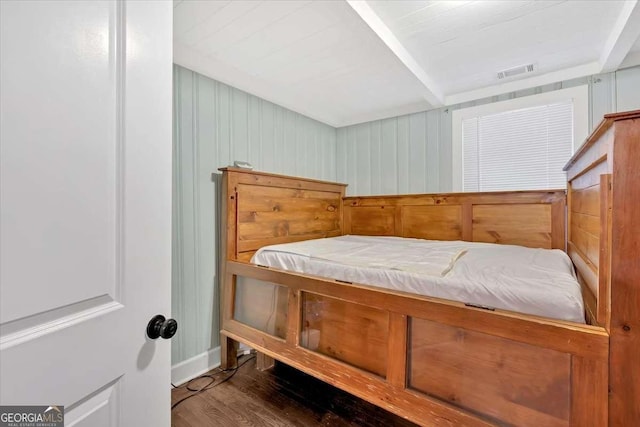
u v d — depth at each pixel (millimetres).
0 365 464
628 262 797
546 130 2381
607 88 2137
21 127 491
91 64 606
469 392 1088
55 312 545
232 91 2324
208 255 2121
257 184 2250
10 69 478
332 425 1511
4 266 470
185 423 1517
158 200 775
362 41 1812
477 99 2666
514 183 2520
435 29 1799
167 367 808
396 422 1537
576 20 1686
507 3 1549
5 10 472
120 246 674
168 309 807
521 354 991
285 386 1859
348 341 1427
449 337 1137
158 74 774
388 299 1273
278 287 1766
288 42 1842
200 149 2084
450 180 2805
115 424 662
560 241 2148
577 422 878
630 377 804
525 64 2215
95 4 618
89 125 604
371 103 2922
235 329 1963
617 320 818
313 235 2807
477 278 1191
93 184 613
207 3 1495
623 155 791
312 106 2982
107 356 643
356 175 3393
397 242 2389
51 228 536
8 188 475
